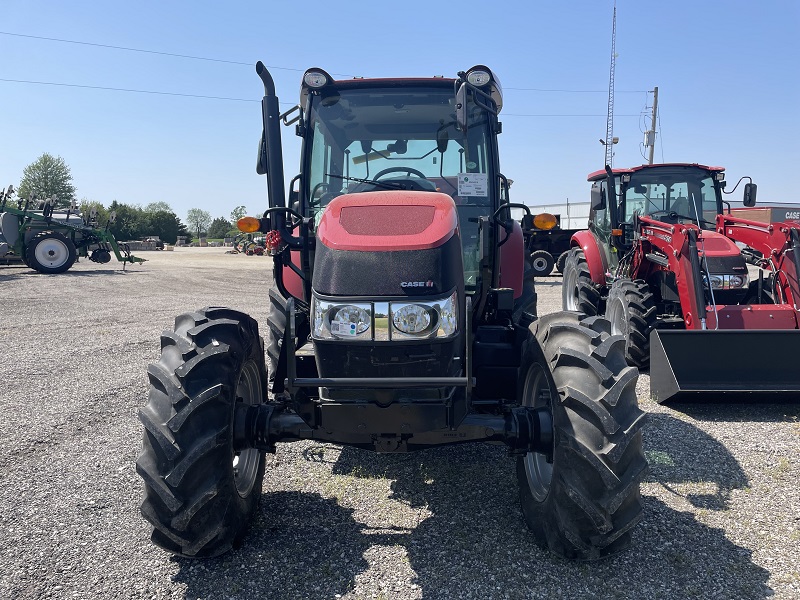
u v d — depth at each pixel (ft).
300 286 14.23
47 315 34.68
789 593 8.83
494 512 11.33
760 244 22.63
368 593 8.83
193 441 9.00
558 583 9.06
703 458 14.06
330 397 10.09
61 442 14.79
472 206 13.98
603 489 8.91
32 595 8.73
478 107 14.07
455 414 9.89
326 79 13.76
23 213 62.54
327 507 11.59
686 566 9.51
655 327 21.83
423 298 9.63
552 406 9.75
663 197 29.04
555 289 49.62
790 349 18.30
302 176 14.16
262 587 8.98
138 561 9.66
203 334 9.82
